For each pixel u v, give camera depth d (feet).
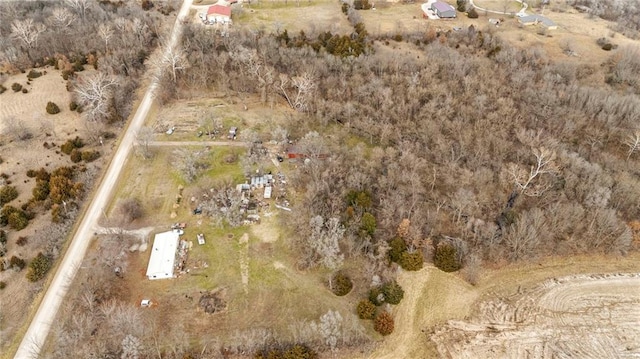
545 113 351.25
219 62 406.21
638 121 343.67
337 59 401.08
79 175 315.37
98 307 237.66
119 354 217.36
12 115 363.15
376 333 235.61
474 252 268.82
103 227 281.13
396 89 375.66
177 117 375.45
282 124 369.30
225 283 254.47
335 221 261.85
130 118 371.56
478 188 298.35
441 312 247.09
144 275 256.73
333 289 251.19
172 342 226.58
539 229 271.28
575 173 300.40
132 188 309.22
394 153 318.86
